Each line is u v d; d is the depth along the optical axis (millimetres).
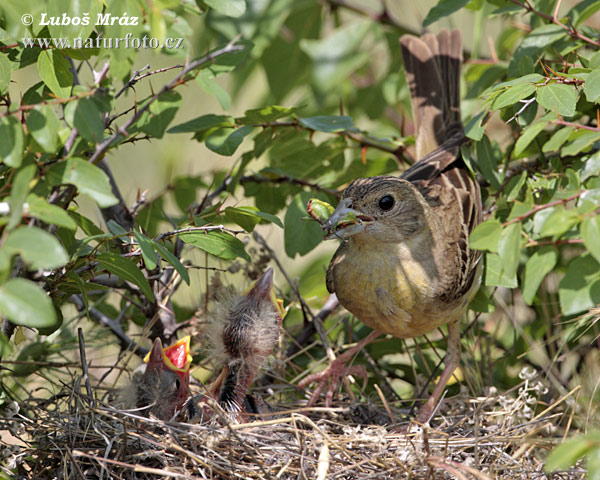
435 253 8484
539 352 9547
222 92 7098
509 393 8789
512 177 8492
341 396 9156
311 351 9828
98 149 6027
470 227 8930
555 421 8648
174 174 12781
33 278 6426
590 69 7270
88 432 7000
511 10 8531
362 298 8570
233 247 7266
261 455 6988
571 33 8156
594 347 9117
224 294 8828
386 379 9648
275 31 10859
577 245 8578
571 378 9297
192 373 9789
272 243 11656
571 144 6648
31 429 7102
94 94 6020
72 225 5047
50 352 8953
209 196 9523
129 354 8906
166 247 7375
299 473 6777
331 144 10109
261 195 10070
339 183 10422
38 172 5621
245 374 8141
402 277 8391
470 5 9445
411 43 10914
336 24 12500
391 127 12828
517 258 5984
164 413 7629
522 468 7145
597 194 6062
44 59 6543
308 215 8648
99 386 8266
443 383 8586
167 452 6973
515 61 8484
